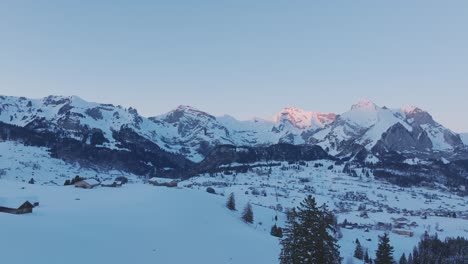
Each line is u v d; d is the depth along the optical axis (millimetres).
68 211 138625
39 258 79188
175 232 131750
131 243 107625
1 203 126062
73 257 85062
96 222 123812
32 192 187750
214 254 115500
